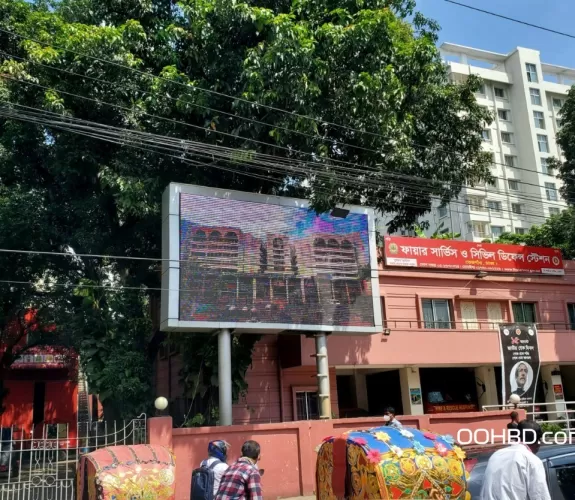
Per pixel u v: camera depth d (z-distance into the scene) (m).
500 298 20.36
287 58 12.57
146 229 16.88
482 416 15.05
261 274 13.97
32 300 18.83
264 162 13.63
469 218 49.88
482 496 4.61
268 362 16.94
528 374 18.22
